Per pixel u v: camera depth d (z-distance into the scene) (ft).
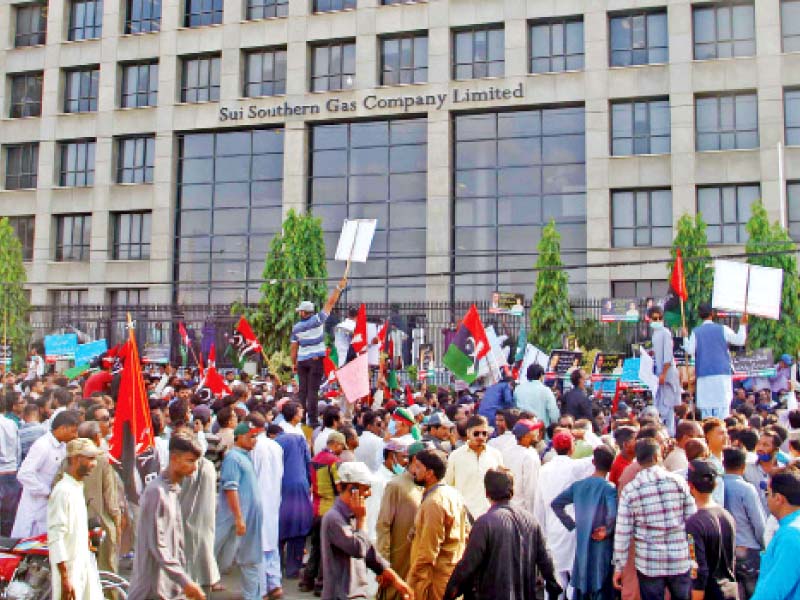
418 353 105.09
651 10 127.13
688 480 26.04
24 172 156.46
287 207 137.28
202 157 145.28
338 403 52.21
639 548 24.70
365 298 134.00
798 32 121.29
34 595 27.55
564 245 127.54
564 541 30.48
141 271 144.87
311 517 36.37
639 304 101.60
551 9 129.59
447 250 129.70
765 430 31.86
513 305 102.47
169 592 22.94
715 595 24.32
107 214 147.95
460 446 35.29
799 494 18.52
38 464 31.71
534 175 130.11
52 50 154.40
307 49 139.64
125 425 30.76
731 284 43.39
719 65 122.31
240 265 141.28
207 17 147.64
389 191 135.44
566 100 127.75
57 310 135.54
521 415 35.09
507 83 130.00
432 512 23.95
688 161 121.60
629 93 125.49
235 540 31.53
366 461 36.96
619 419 41.93
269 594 34.24
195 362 105.70
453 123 133.69
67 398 42.24
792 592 17.63
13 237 140.05
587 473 30.40
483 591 22.12
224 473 31.35
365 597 24.72
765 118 119.44
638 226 124.88
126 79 151.43
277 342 117.60
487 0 132.05
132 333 31.04
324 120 137.69
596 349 98.17
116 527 30.68
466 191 132.46
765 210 107.34
